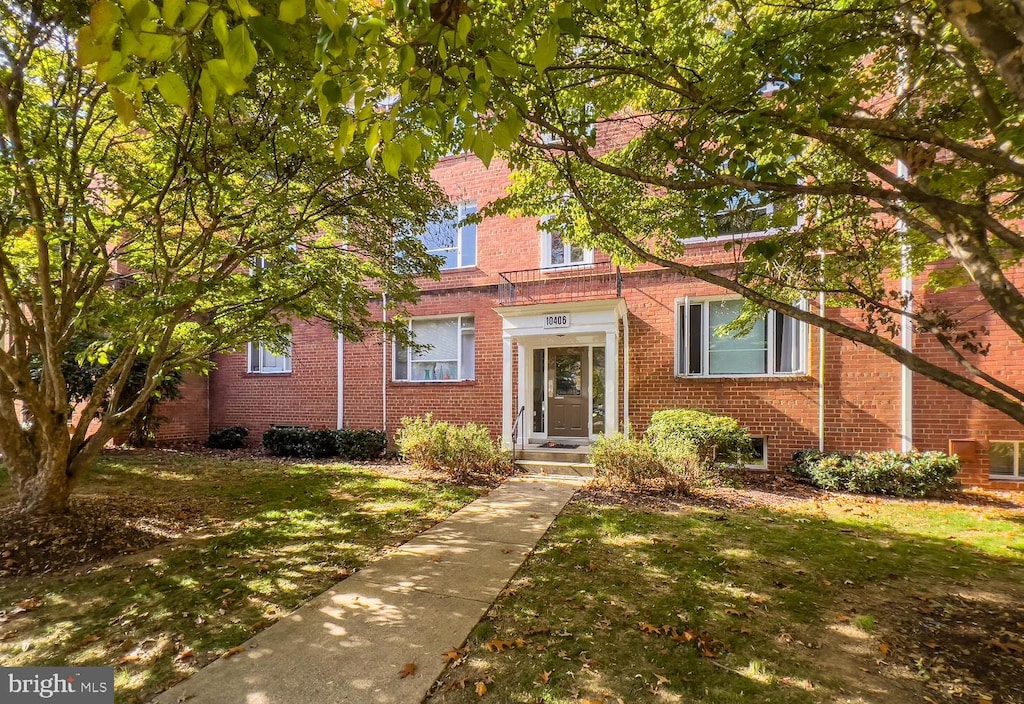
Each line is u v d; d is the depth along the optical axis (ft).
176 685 8.70
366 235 23.34
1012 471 24.43
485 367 35.04
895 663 9.41
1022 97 6.48
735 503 21.68
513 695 8.43
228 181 17.84
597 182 18.48
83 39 4.53
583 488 24.62
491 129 9.29
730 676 8.99
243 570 14.05
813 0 10.54
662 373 30.48
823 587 12.81
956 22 6.96
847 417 26.55
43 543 15.55
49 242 16.94
